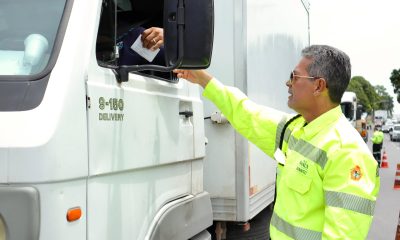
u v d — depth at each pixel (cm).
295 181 220
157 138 268
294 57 607
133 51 284
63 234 192
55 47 204
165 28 220
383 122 7144
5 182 182
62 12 214
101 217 220
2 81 193
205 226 325
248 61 397
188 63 220
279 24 518
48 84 194
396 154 2908
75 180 201
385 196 1140
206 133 390
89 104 210
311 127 223
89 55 215
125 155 237
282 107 527
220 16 394
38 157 182
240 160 383
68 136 195
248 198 387
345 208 203
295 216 221
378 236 762
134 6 333
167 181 283
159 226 264
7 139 183
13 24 214
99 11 227
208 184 391
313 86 224
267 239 470
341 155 209
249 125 276
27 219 180
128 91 242
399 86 5259
